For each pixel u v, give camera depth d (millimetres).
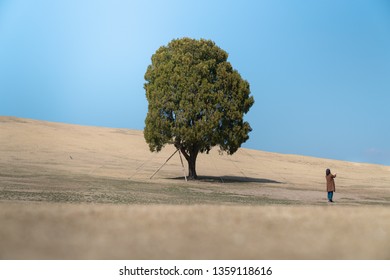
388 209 22188
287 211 19281
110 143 143375
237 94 85312
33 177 71812
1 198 37781
